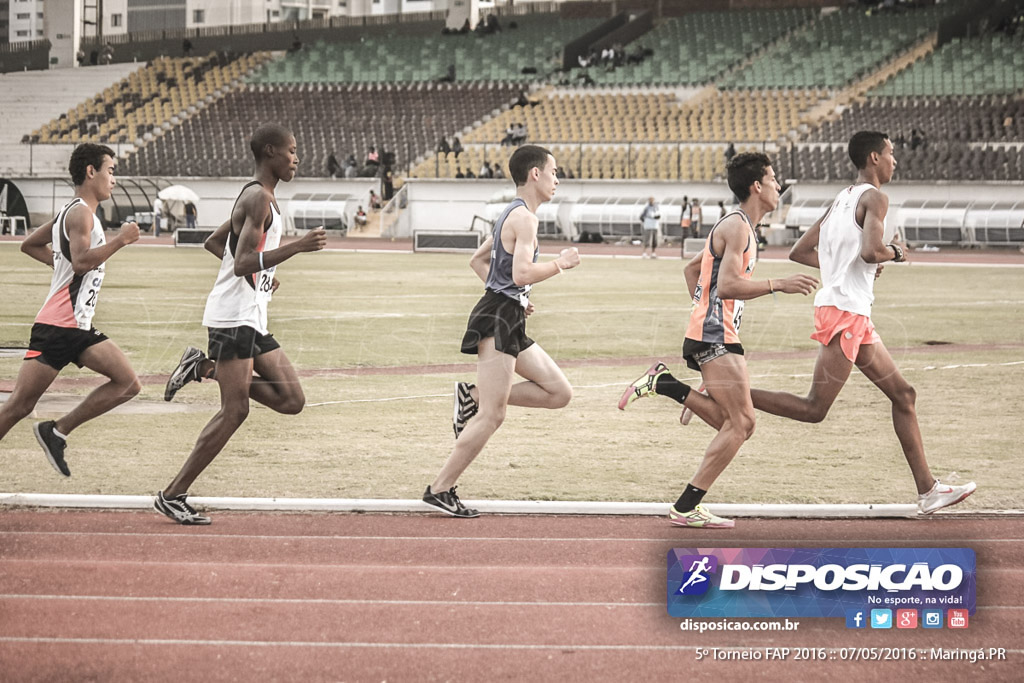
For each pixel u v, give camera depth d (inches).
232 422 295.6
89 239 308.5
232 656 203.6
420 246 1838.1
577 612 228.7
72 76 2682.1
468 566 257.4
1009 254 1768.0
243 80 2699.3
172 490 293.4
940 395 522.3
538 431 434.0
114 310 884.0
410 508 309.7
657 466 372.2
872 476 359.6
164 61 2760.8
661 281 1253.7
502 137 2418.8
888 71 2436.0
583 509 309.7
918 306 970.1
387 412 473.7
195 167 2305.6
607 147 2298.2
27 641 209.9
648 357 663.1
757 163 292.5
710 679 197.9
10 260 1366.9
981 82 2290.8
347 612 226.1
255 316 299.6
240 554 265.0
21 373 315.6
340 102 2615.7
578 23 2837.1
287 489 333.1
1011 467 373.4
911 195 1975.9
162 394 511.2
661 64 2600.9
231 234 297.7
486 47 2770.7
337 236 2245.3
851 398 518.6
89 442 400.8
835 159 2091.5
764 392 313.1
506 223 305.4
